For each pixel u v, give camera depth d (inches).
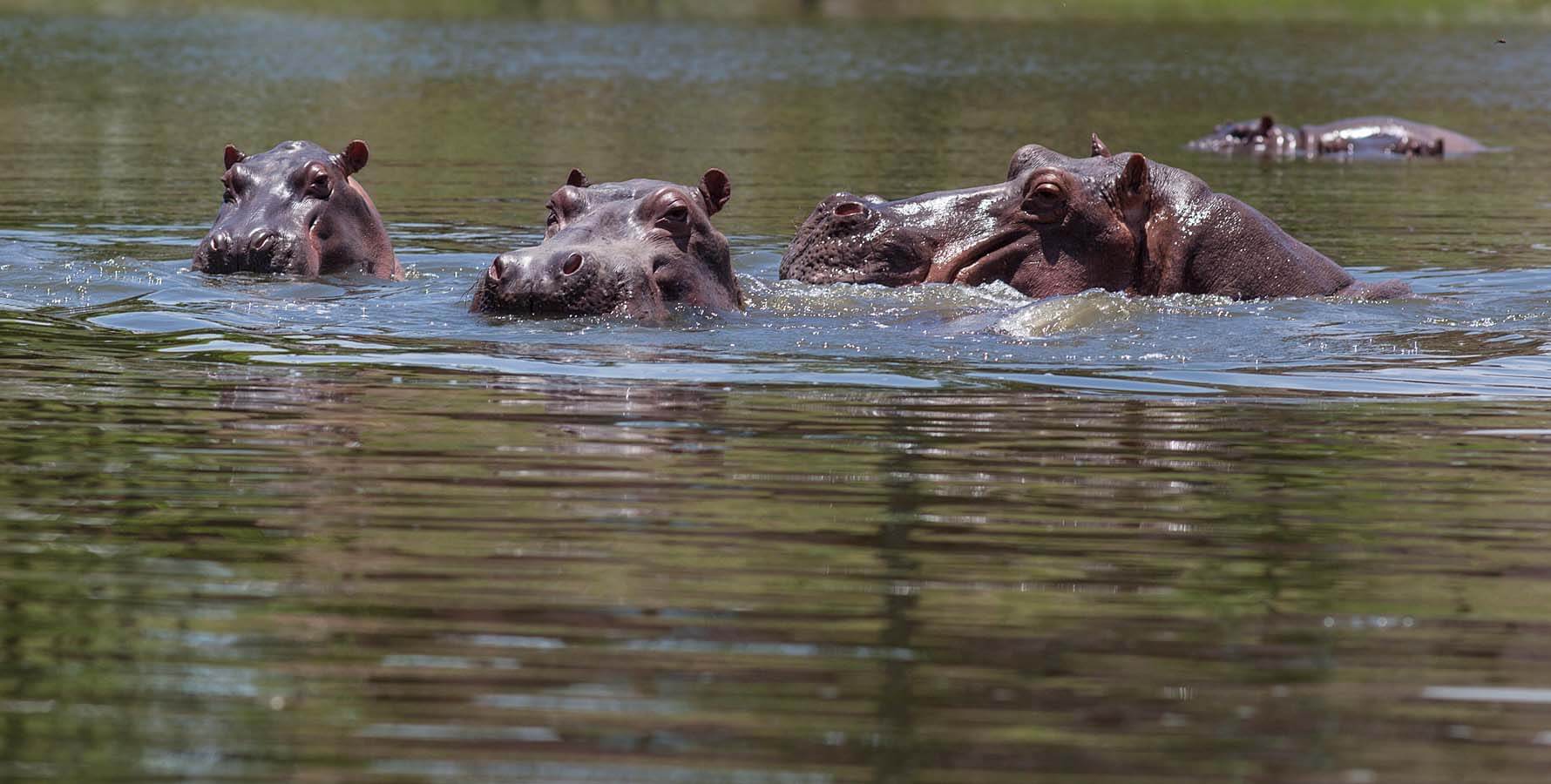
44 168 1384.1
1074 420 529.7
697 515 419.2
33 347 626.8
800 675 317.4
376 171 1434.5
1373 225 1202.6
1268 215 1255.5
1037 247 780.6
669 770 276.2
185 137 1644.9
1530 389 592.7
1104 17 4143.7
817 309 711.1
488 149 1609.3
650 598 358.6
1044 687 313.9
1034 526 414.9
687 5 4298.7
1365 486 458.0
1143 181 791.7
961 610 354.9
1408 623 350.9
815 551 392.2
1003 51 3157.0
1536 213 1282.0
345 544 393.1
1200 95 2352.4
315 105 1993.1
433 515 414.6
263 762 277.4
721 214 1187.3
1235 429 522.0
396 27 3528.5
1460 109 2253.9
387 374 579.5
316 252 820.6
